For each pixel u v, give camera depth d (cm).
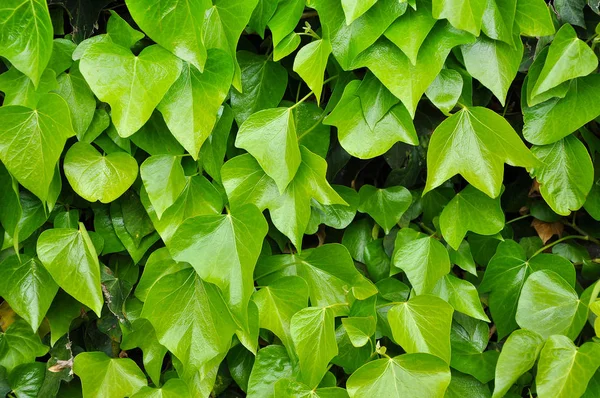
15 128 127
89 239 133
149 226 136
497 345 143
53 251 131
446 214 136
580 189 135
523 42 135
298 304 135
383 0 128
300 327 132
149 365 137
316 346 133
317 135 135
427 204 141
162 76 127
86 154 131
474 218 136
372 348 135
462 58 132
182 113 129
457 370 140
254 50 137
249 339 134
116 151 133
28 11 124
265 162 130
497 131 131
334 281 137
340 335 138
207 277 130
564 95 133
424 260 135
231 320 133
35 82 125
